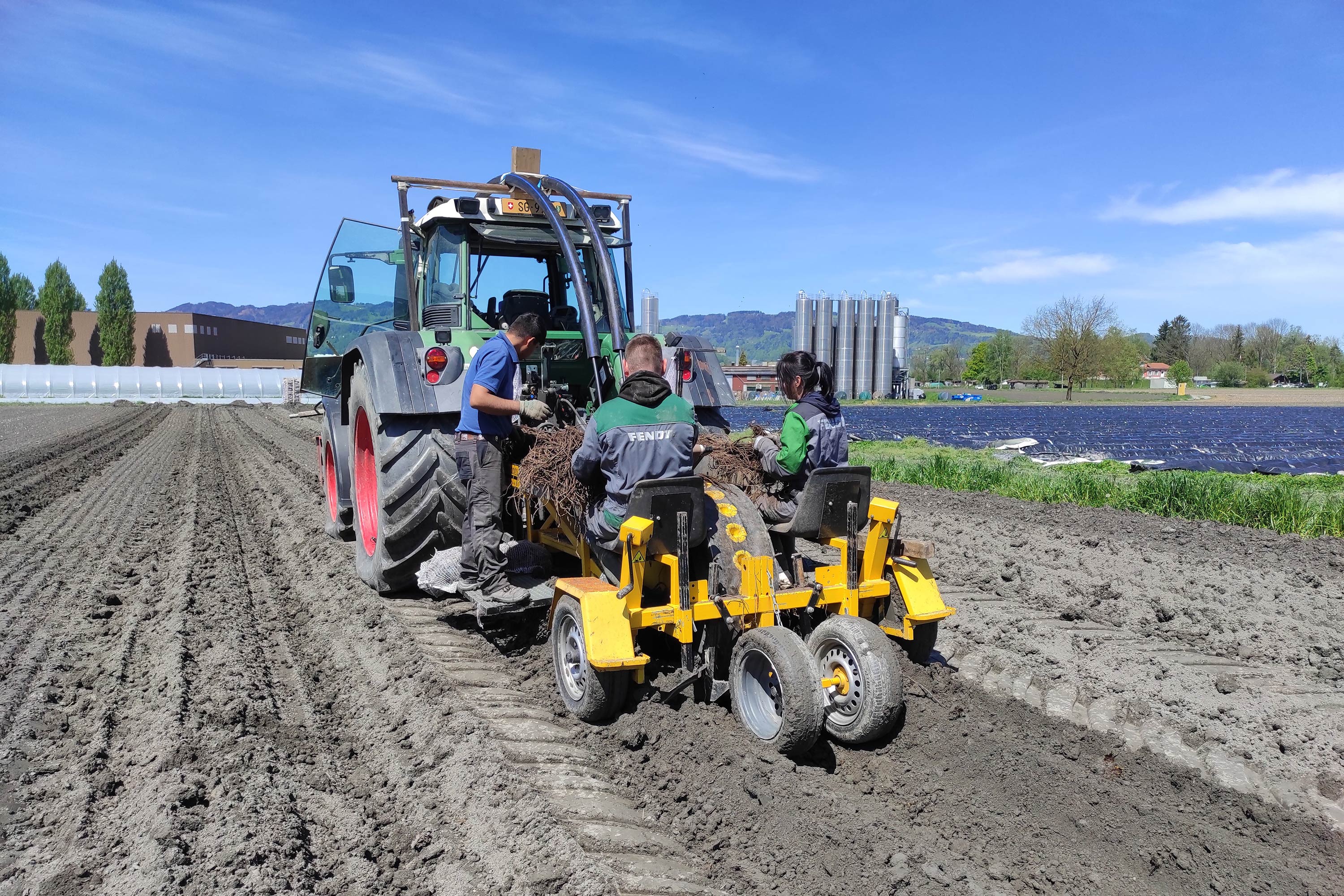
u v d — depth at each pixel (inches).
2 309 3467.0
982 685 179.8
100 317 3353.8
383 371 214.4
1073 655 198.2
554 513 186.1
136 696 173.5
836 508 159.9
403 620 218.8
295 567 285.4
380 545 226.7
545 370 231.0
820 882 114.0
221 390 1941.4
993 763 145.0
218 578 264.5
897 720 155.6
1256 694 176.1
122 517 375.9
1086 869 118.9
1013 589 254.4
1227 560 289.1
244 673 183.3
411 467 213.6
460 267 230.8
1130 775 143.7
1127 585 258.4
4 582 259.9
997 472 498.3
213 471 551.5
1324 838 126.7
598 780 139.5
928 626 167.3
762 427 188.7
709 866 118.0
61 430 912.3
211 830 121.1
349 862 119.0
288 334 4183.1
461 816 130.0
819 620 171.0
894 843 121.0
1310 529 341.7
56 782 140.2
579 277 194.2
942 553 301.9
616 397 179.5
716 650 158.1
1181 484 396.5
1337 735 157.2
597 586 157.5
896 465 565.9
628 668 149.0
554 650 169.2
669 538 147.1
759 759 140.3
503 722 158.4
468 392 188.9
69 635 210.4
